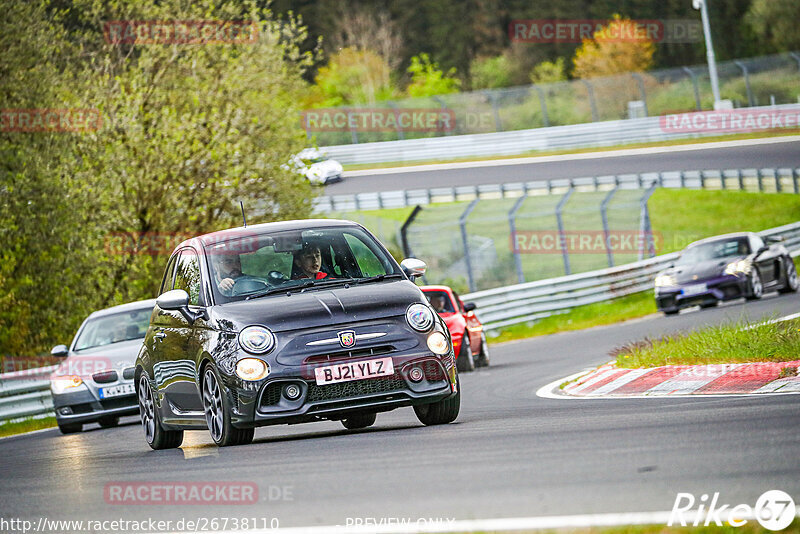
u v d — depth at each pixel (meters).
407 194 157.25
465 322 61.91
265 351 28.86
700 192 155.25
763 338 39.38
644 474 18.92
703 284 78.81
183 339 32.09
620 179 148.75
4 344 87.25
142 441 40.50
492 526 15.67
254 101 102.88
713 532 14.34
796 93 196.50
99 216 91.50
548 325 98.38
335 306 29.73
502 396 42.50
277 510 18.89
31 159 85.81
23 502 24.19
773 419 24.72
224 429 29.77
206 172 97.19
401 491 19.36
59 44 94.81
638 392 35.94
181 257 34.66
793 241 115.50
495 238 138.88
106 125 92.88
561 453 22.22
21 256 86.06
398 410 40.16
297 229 33.34
